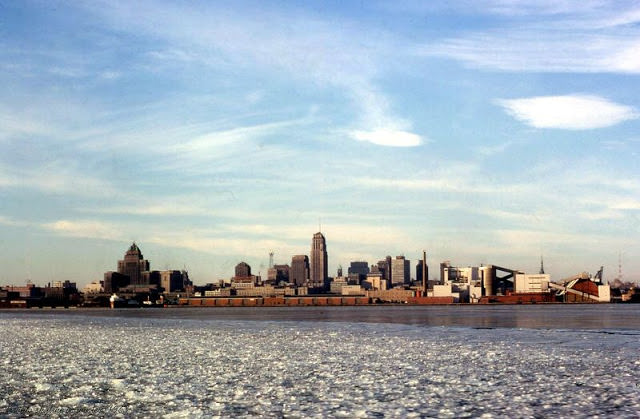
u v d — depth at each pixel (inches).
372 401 1185.4
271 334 3075.8
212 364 1758.1
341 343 2436.0
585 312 6417.3
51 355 2042.3
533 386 1322.6
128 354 2058.3
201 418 1062.4
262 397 1232.2
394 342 2452.0
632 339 2477.9
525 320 4350.4
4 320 5728.3
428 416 1062.4
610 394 1219.9
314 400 1197.7
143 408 1139.3
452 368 1622.8
